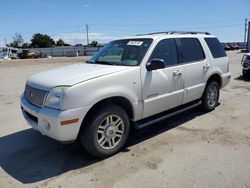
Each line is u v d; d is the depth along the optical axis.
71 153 4.29
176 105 5.18
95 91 3.74
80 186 3.35
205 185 3.26
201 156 4.01
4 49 49.00
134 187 3.28
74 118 3.56
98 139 3.93
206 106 6.10
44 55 52.41
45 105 3.71
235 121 5.58
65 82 3.65
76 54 52.91
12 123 5.88
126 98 4.14
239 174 3.48
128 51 4.74
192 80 5.40
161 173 3.57
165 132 5.05
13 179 3.57
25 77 14.27
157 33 5.43
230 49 55.59
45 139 4.88
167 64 4.87
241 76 12.23
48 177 3.60
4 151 4.42
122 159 4.01
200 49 5.79
